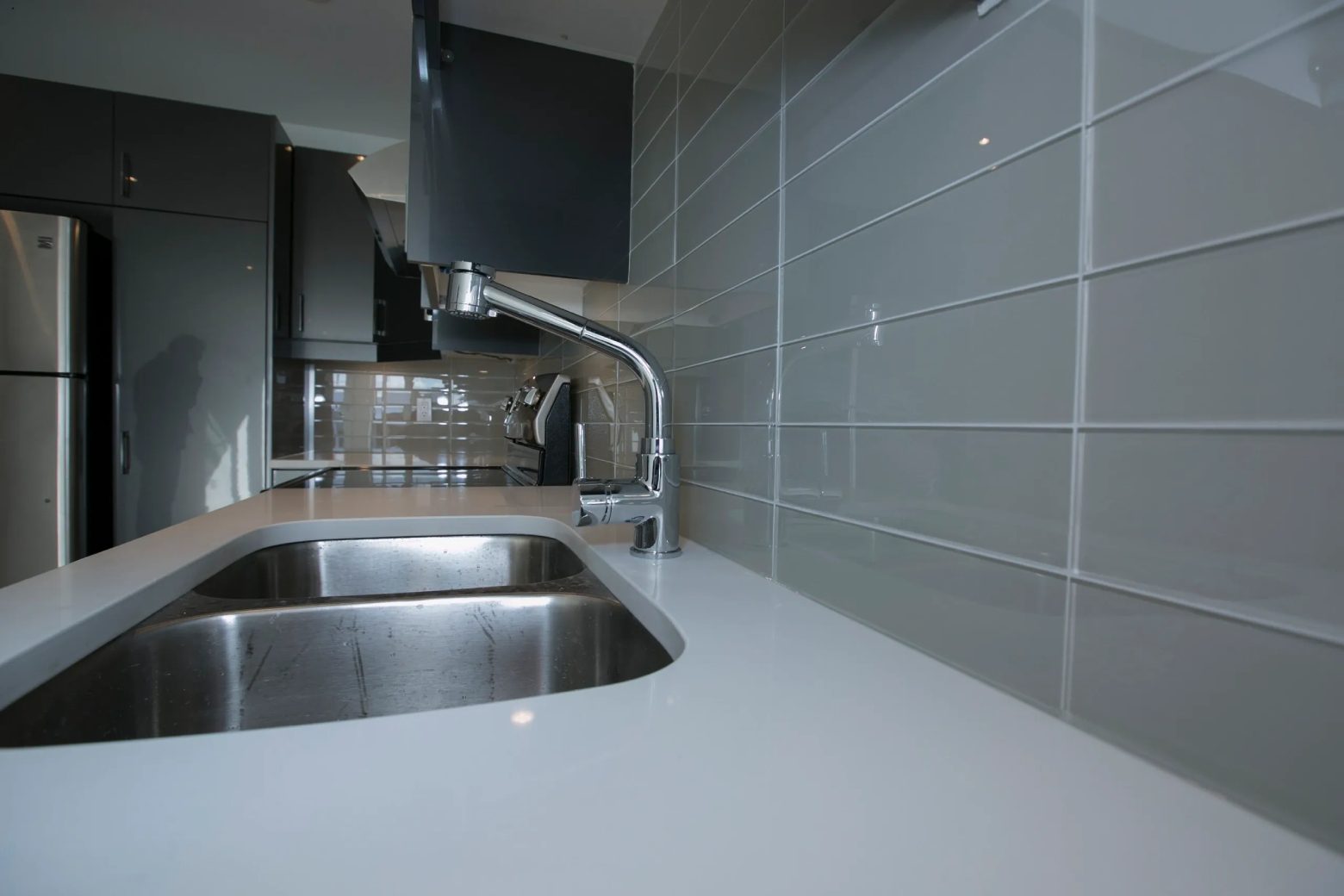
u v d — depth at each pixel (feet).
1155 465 1.02
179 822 0.81
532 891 0.71
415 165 3.62
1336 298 0.81
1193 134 0.96
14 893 0.68
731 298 2.57
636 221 3.89
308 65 7.02
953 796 0.93
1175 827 0.87
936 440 1.49
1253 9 0.89
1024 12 1.26
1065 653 1.17
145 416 7.35
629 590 2.19
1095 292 1.12
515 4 3.46
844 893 0.73
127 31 6.45
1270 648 0.88
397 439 10.33
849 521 1.81
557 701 1.21
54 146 7.06
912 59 1.58
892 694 1.28
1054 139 1.19
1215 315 0.94
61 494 6.38
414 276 7.19
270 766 0.95
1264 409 0.88
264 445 7.73
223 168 7.54
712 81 2.78
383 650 2.23
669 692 1.28
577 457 5.41
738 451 2.50
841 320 1.86
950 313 1.45
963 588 1.41
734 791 0.93
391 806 0.86
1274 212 0.87
